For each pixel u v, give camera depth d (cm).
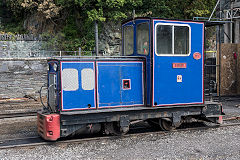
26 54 1897
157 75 641
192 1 2083
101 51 2000
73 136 663
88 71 612
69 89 594
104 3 1875
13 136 670
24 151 547
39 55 1925
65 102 590
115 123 653
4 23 2292
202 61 696
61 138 647
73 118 593
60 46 1992
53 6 1958
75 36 2069
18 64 1423
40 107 1075
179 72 667
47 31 2017
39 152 541
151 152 538
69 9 2069
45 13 2009
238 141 611
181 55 667
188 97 680
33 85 1425
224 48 1348
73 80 598
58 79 596
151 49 632
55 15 2002
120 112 634
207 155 516
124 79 643
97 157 511
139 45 681
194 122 820
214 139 629
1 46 1836
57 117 585
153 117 661
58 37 2019
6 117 901
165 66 650
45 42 1948
